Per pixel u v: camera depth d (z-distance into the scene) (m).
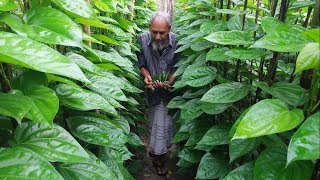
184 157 2.25
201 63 1.98
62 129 0.93
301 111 0.82
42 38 0.84
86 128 1.30
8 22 0.85
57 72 0.66
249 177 1.01
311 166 0.87
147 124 3.91
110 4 1.86
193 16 2.71
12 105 0.73
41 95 0.84
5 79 0.94
